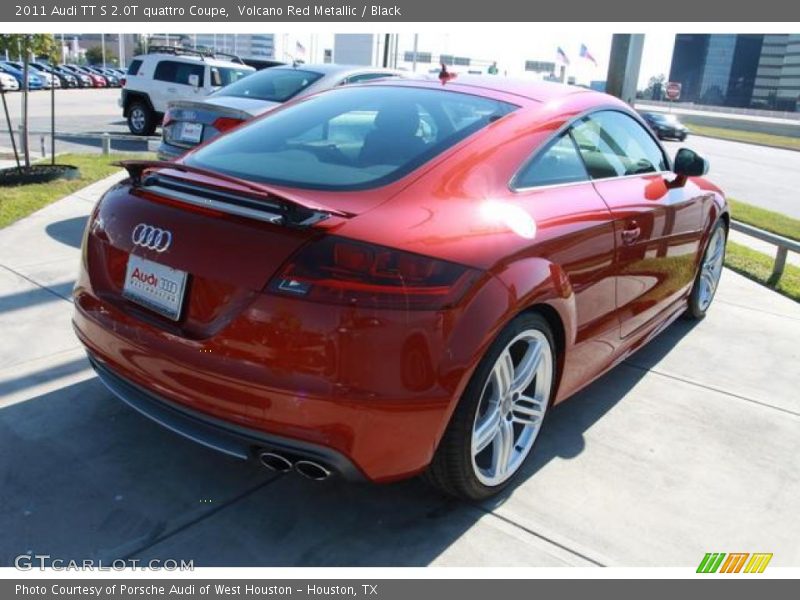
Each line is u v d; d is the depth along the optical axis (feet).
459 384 7.50
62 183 27.53
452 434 7.98
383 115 9.95
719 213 15.48
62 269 16.55
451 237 7.71
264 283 7.16
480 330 7.57
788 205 46.65
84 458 9.45
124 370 8.37
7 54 27.71
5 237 19.02
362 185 8.21
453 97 10.40
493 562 8.13
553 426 11.29
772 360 14.73
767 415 12.21
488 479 8.87
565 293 8.96
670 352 14.83
